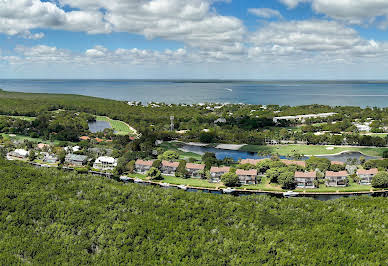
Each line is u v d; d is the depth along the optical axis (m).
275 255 91.12
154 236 100.12
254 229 104.88
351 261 87.81
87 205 117.12
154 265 87.38
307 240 97.75
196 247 94.94
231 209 116.81
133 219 109.31
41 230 102.88
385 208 117.94
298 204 123.75
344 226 104.69
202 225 108.38
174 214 113.19
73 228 104.00
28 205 115.31
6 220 106.94
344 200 128.25
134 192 132.50
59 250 93.50
